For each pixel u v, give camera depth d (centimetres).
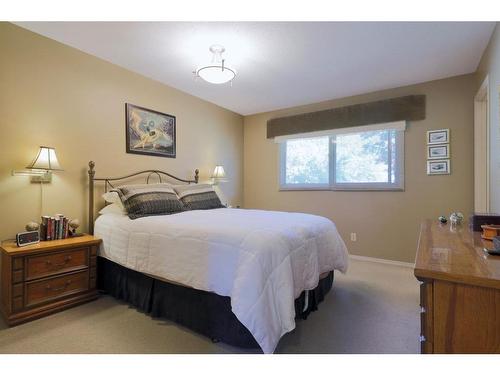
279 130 451
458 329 85
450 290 86
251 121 489
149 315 212
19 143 227
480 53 264
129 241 221
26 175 231
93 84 277
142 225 217
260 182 477
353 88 361
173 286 200
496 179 221
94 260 240
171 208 275
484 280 79
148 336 181
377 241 371
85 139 271
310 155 428
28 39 231
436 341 88
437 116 330
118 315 212
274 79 330
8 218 221
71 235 245
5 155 219
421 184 341
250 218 230
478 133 300
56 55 249
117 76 299
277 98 404
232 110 466
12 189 223
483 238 138
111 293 250
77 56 264
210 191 342
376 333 185
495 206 224
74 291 225
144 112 326
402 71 307
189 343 173
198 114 403
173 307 199
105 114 288
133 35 237
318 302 230
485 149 297
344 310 221
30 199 234
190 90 373
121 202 258
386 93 363
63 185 255
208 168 420
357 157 387
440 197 330
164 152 351
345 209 395
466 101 314
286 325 151
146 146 329
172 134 362
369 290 264
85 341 174
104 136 288
